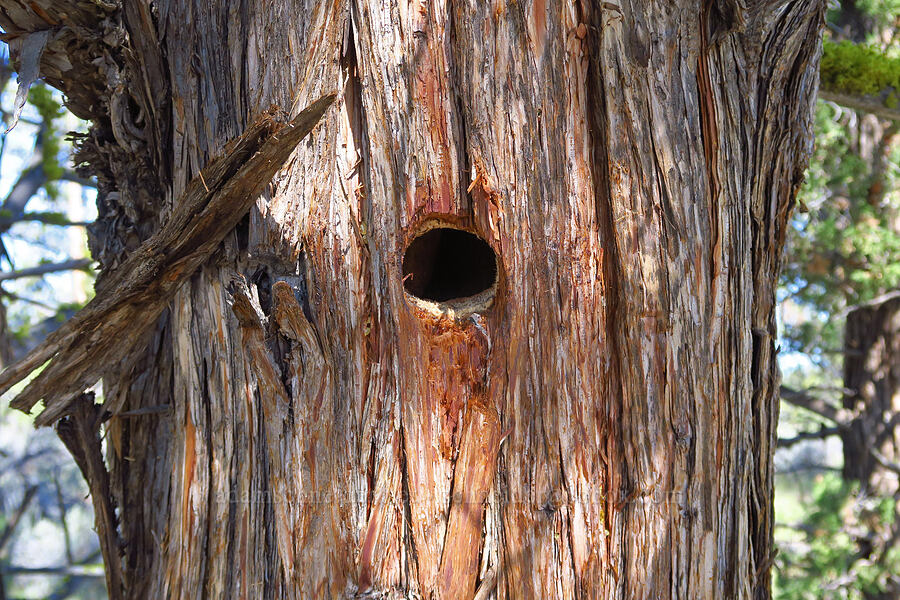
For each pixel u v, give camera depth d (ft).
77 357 8.89
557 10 8.55
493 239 8.50
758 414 9.70
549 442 8.48
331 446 8.32
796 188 10.43
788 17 9.55
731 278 9.14
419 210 8.49
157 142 9.64
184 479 9.09
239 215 8.50
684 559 8.61
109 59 9.46
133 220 10.39
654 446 8.57
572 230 8.58
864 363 29.48
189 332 9.16
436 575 8.25
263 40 8.79
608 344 8.68
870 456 28.91
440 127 8.48
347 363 8.45
